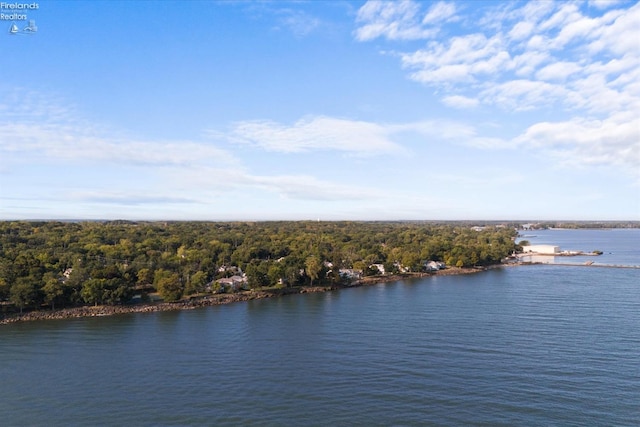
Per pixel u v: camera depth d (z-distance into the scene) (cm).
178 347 9444
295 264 18150
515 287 16825
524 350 8775
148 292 15625
